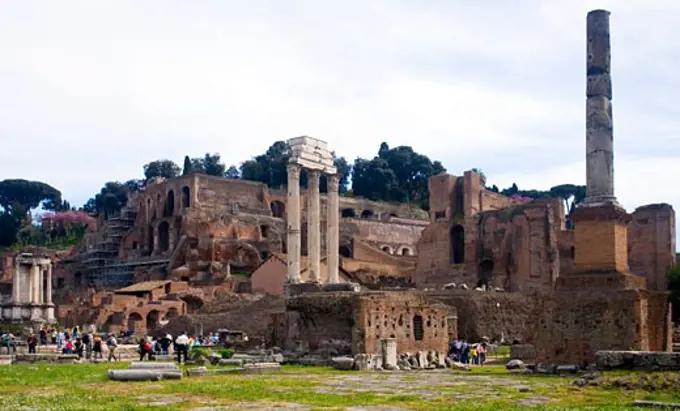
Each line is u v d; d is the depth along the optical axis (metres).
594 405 30.09
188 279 144.38
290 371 50.91
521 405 30.03
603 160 48.47
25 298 104.19
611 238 47.09
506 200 164.50
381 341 55.62
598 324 45.72
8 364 55.19
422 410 28.66
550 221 129.25
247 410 28.69
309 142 101.75
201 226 153.75
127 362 57.81
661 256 124.25
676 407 28.91
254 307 96.12
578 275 47.62
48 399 31.73
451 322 74.19
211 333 87.38
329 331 59.69
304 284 92.75
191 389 36.56
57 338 82.25
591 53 49.53
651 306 46.84
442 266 142.50
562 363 46.59
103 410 27.88
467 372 50.66
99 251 182.88
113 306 115.44
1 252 198.88
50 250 197.75
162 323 109.88
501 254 133.62
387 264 155.75
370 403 31.20
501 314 92.75
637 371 38.41
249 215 165.25
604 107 48.91
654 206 125.88
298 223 99.38
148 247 176.62
